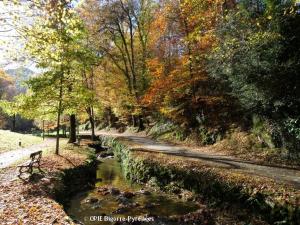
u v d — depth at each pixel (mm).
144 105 31469
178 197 13180
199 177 12648
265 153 14883
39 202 10398
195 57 21875
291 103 13055
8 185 12594
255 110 16250
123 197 13703
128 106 38750
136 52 41688
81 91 20609
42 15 8648
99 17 34281
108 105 39125
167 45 31641
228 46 15266
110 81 39781
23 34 8680
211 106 22594
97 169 21625
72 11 8914
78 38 19391
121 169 21688
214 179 11781
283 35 13188
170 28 27500
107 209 12336
